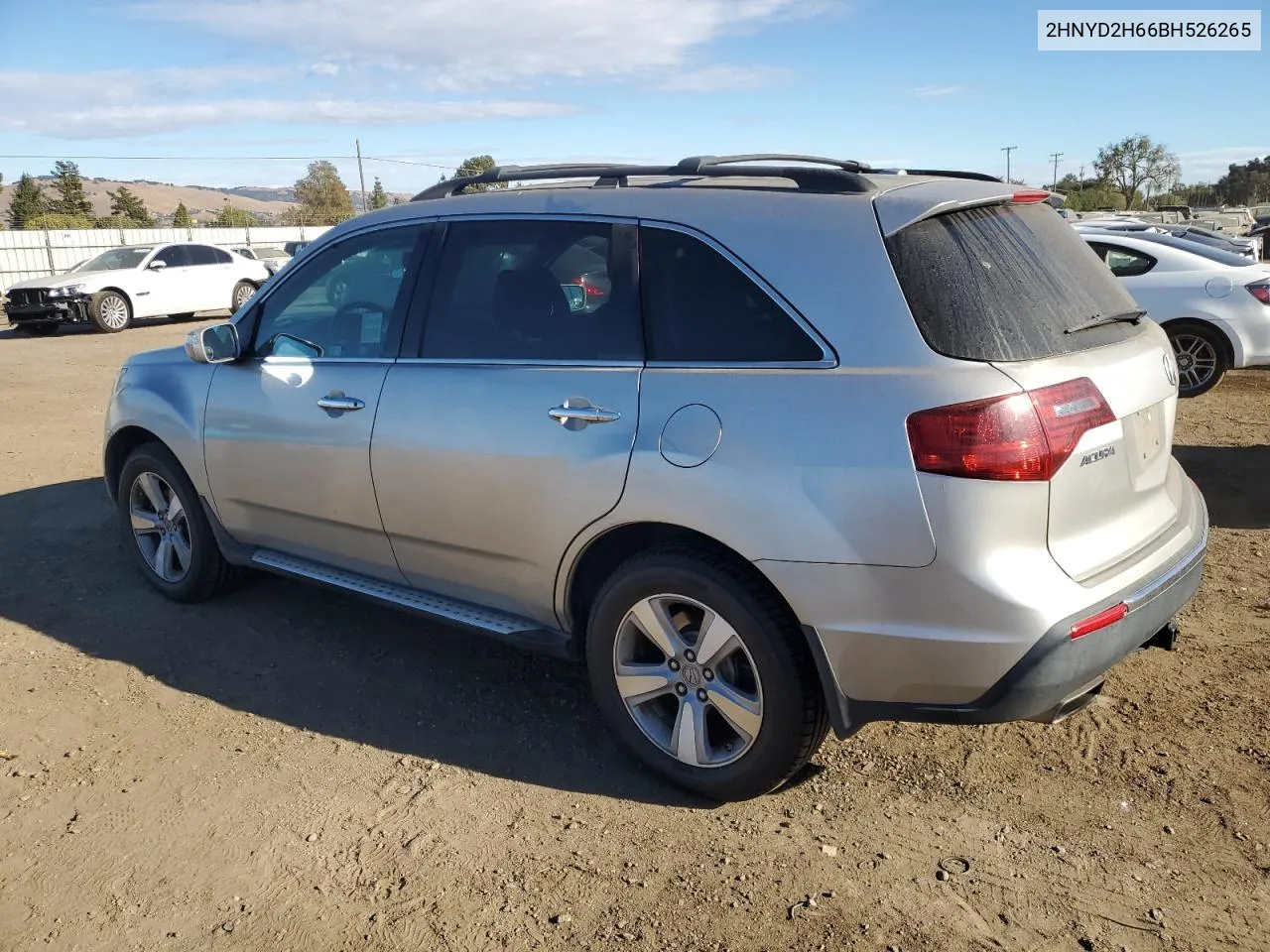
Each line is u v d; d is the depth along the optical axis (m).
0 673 4.29
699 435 3.07
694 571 3.12
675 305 3.26
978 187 3.23
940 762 3.48
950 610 2.77
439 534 3.77
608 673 3.43
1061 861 2.95
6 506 6.79
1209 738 3.52
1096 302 3.23
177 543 4.99
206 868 3.03
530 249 3.62
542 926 2.77
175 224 61.31
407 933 2.75
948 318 2.85
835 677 2.95
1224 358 9.84
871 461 2.81
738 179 3.51
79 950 2.71
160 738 3.77
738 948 2.66
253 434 4.36
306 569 4.41
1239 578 4.97
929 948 2.64
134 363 5.16
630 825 3.20
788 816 3.22
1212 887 2.82
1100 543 2.97
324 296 4.25
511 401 3.50
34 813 3.31
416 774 3.51
